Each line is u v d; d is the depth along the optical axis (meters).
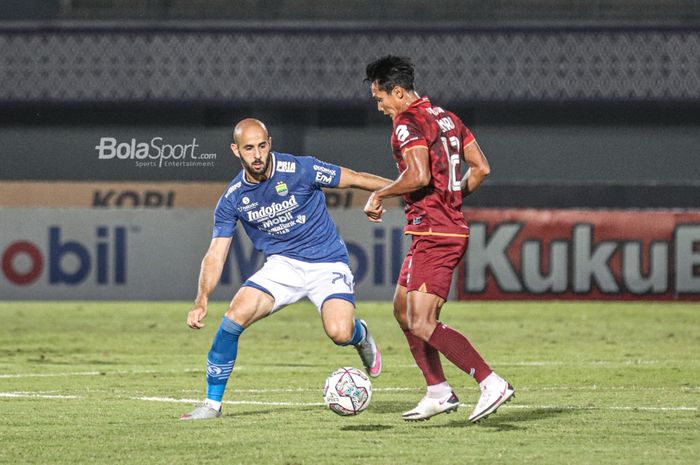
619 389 32.75
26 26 85.06
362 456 21.09
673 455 21.23
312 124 85.62
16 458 21.20
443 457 20.97
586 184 79.56
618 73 83.94
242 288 25.78
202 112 85.50
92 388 33.22
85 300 68.00
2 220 67.56
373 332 53.66
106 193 80.62
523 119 85.44
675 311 63.78
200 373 37.75
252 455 21.27
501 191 79.31
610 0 86.88
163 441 22.84
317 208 26.03
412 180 22.72
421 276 23.45
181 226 68.31
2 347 47.28
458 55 84.50
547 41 84.31
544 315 61.81
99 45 85.00
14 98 84.56
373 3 87.50
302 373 37.28
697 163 85.19
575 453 21.41
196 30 85.00
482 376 23.30
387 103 23.91
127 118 85.56
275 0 87.94
